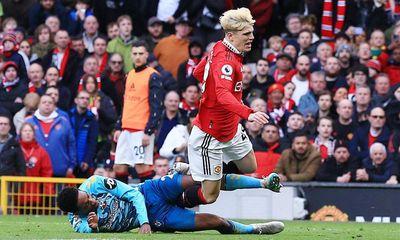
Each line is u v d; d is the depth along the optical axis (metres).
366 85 36.16
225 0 41.50
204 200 20.66
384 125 33.94
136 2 42.91
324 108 35.91
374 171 32.75
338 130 34.16
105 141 36.69
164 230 20.70
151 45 41.53
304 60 37.34
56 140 34.56
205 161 20.83
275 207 32.56
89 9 43.12
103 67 39.75
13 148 33.59
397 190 31.58
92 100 36.38
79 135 35.84
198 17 42.00
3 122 34.25
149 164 31.06
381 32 38.88
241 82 20.52
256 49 41.94
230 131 20.89
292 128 34.69
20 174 33.59
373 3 41.75
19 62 38.28
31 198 32.62
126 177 31.59
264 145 33.94
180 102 36.81
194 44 39.22
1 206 32.50
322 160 33.28
